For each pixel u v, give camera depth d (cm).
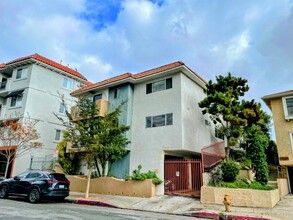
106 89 2147
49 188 1255
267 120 2631
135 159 1803
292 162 1736
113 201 1356
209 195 1248
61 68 2797
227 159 1511
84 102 1630
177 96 1719
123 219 872
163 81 1852
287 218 930
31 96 2478
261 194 1159
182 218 971
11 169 2231
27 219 789
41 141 2489
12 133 2216
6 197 1434
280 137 1831
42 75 2634
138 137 1847
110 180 1675
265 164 1425
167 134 1691
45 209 1047
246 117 1517
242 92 1688
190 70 1759
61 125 2725
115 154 1628
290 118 1798
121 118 1917
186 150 1652
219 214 995
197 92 1986
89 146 1494
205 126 2017
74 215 910
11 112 2525
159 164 1655
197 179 1424
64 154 2178
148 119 1838
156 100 1836
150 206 1234
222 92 1658
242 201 1178
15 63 2606
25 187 1324
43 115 2562
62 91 2822
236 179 1395
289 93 1828
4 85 2756
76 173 2138
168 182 1561
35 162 2370
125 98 1955
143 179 1528
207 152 1546
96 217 886
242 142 1902
